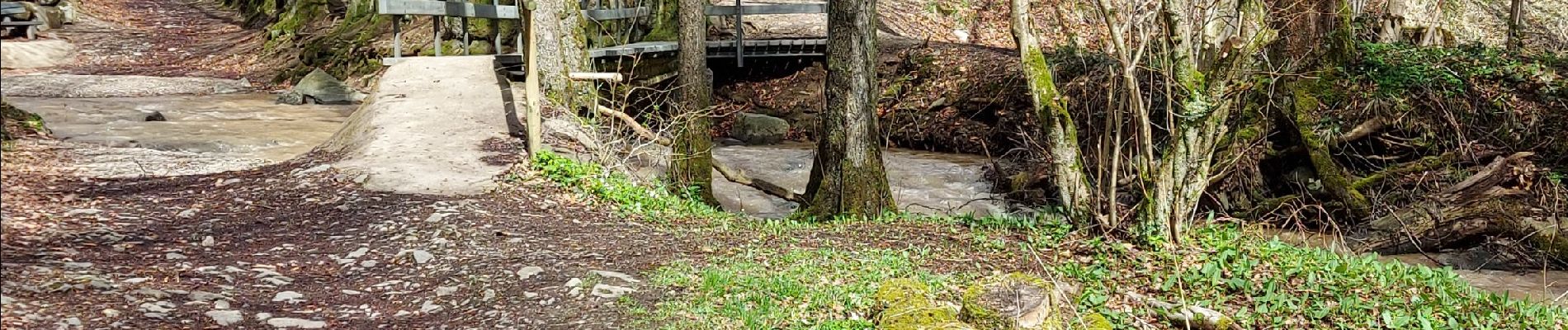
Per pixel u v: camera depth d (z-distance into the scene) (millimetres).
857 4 10664
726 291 6852
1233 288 7652
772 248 8539
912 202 14789
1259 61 10414
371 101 13656
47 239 7566
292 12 27250
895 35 23938
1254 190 13516
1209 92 8055
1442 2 22781
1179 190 8328
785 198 12633
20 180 9852
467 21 16469
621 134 14852
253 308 6344
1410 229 11945
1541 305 8273
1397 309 7375
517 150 11766
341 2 25734
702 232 9258
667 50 18391
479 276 7223
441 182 10227
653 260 7906
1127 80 8227
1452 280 8461
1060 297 6574
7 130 11992
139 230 8258
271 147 13086
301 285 6992
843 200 10898
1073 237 8828
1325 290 7719
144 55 25562
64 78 20000
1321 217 13078
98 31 28203
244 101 18562
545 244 8297
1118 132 8422
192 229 8477
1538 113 14297
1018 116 18375
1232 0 8516
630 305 6492
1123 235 8609
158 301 6180
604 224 9328
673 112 15375
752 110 21891
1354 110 14328
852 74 10789
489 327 6113
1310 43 13820
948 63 21031
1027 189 14648
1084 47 18141
